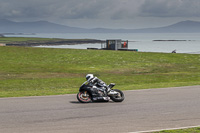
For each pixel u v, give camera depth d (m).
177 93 21.92
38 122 12.80
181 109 15.85
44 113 14.66
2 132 11.16
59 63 60.62
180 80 36.75
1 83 34.34
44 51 75.88
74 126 12.18
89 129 11.72
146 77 40.88
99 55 71.44
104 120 13.28
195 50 175.88
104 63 60.56
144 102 17.95
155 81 36.19
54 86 32.03
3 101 18.39
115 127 12.07
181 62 62.50
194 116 14.21
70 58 67.12
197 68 53.38
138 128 11.92
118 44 109.50
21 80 37.53
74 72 47.78
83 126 12.19
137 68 53.62
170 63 61.09
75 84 33.94
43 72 47.66
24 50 76.44
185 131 11.27
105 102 17.98
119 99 18.03
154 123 12.80
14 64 57.88
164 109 15.82
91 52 76.12
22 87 31.03
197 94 21.28
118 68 53.47
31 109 15.68
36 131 11.35
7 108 15.95
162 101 18.33
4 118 13.52
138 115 14.34
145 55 72.12
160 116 14.17
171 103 17.61
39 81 36.59
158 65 57.97
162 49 193.50
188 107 16.41
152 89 24.66
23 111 15.13
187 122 13.02
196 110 15.62
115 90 18.39
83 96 17.78
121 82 35.50
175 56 71.00
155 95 20.94
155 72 48.19
